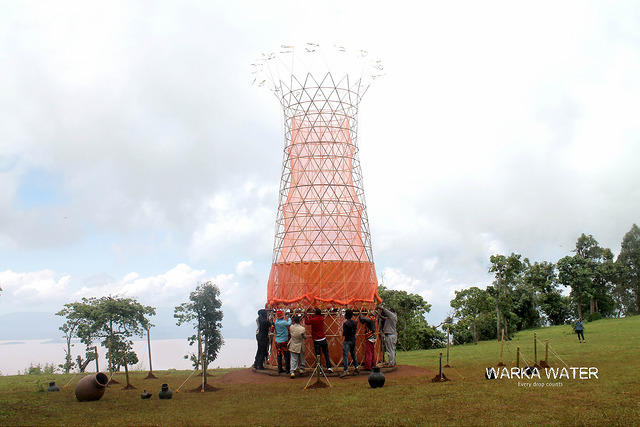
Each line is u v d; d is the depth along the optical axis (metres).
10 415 15.09
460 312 56.00
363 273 26.23
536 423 12.15
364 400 16.09
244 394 18.45
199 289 43.38
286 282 26.08
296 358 22.39
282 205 28.19
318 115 28.25
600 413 12.83
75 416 14.92
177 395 18.84
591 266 81.69
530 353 30.03
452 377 20.92
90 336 42.41
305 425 12.88
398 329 51.91
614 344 32.47
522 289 76.38
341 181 27.44
